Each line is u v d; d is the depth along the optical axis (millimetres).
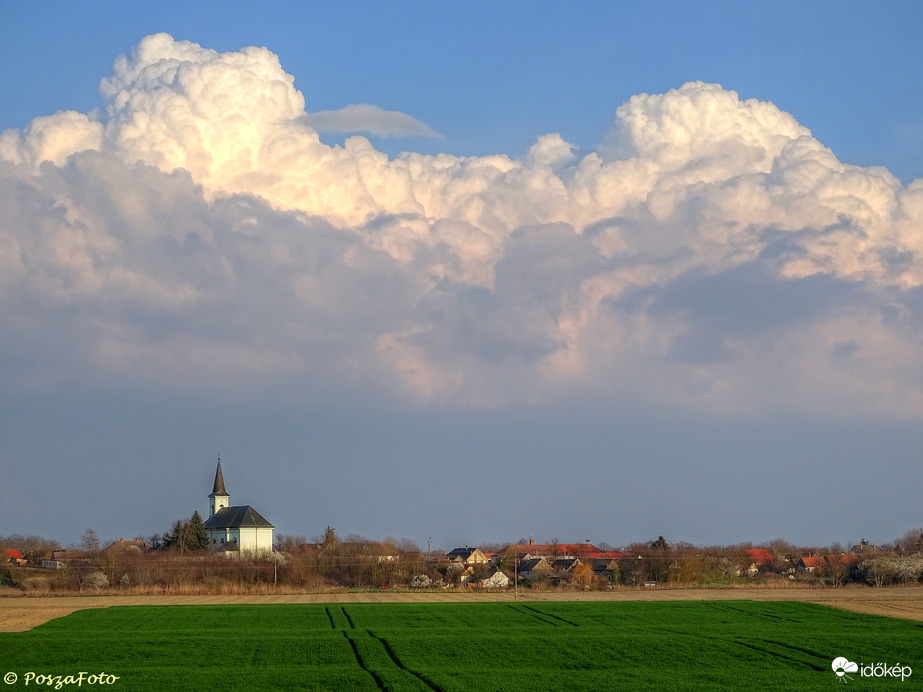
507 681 55500
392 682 54938
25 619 90438
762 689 53281
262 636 75625
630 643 71625
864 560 146250
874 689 53344
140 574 138875
